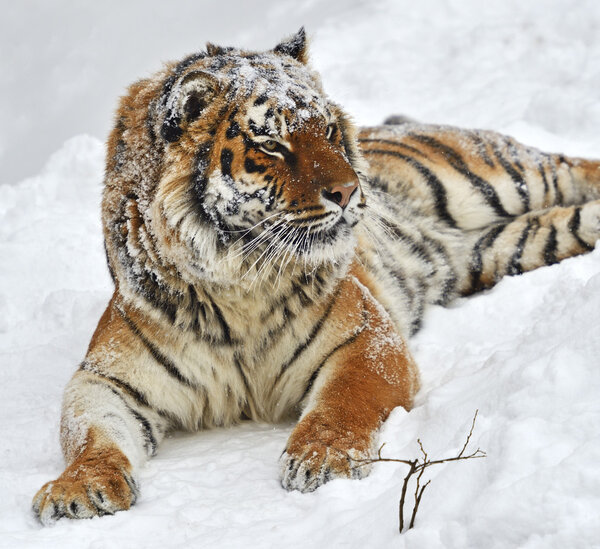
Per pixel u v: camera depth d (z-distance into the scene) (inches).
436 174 480.4
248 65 333.1
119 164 343.0
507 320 408.5
